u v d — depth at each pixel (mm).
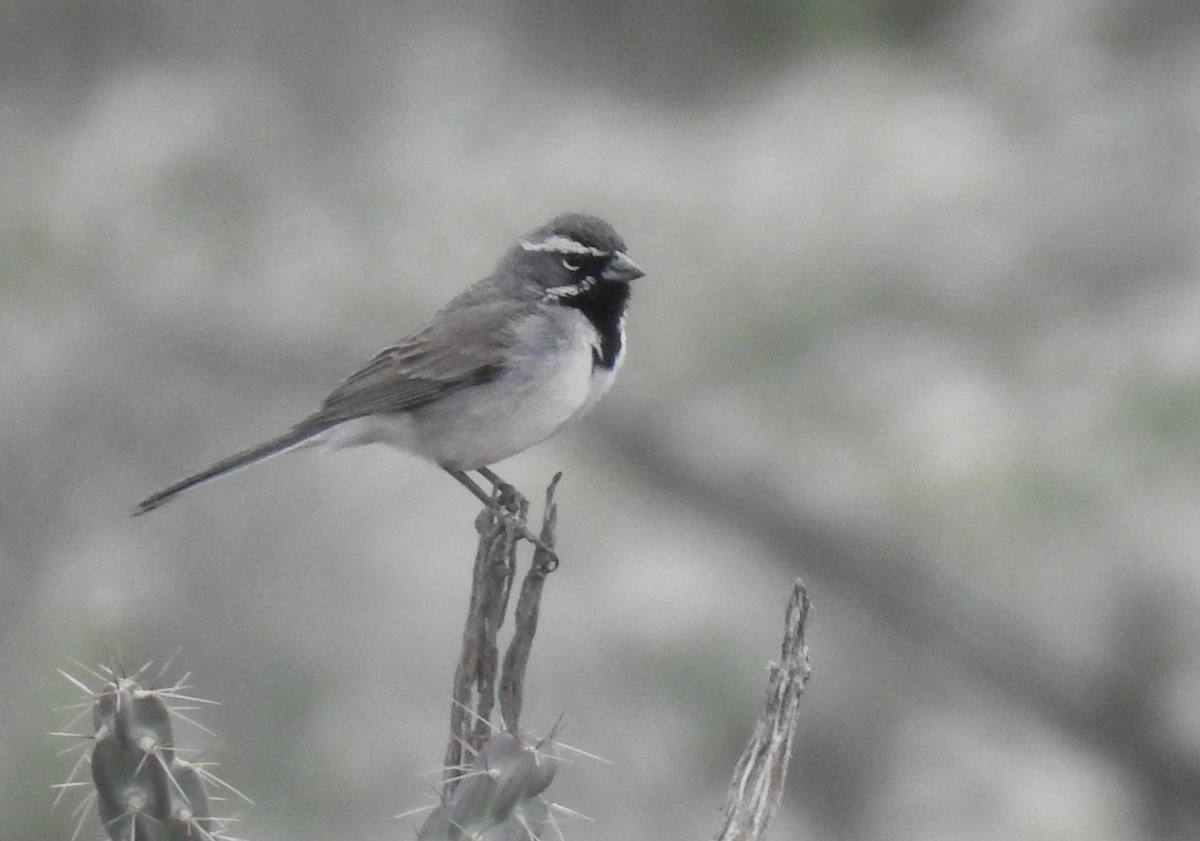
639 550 14875
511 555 7914
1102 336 16188
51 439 16844
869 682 14523
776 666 7355
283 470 16000
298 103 20344
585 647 14375
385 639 14984
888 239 17234
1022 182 17766
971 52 19672
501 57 20922
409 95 20438
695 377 16141
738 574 14773
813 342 16375
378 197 18375
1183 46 18922
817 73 19938
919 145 17953
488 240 17625
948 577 14375
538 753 6664
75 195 18547
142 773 6809
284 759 14203
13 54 21547
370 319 17203
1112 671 13922
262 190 18750
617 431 15523
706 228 17422
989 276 16953
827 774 14375
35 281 17797
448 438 10242
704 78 21234
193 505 15969
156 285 17688
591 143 18797
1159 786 13703
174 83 20406
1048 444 14945
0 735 14172
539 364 10094
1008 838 13578
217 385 17188
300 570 15445
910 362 16078
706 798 13898
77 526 16391
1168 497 14461
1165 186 17484
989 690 14219
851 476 15133
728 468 15312
